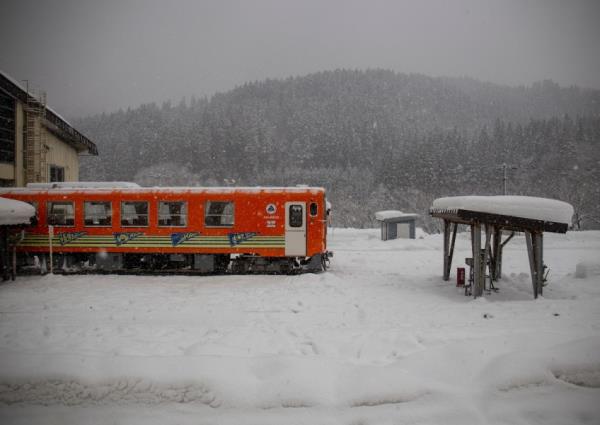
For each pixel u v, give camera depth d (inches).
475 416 215.8
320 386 231.0
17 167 978.1
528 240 446.6
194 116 4608.8
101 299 463.2
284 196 625.3
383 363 264.7
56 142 1149.1
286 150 3695.9
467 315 372.8
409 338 305.1
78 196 636.7
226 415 224.1
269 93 5629.9
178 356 258.2
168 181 3201.3
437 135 3203.7
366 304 432.1
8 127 966.4
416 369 247.3
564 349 251.4
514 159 3085.6
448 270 568.7
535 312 373.4
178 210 630.5
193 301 452.8
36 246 638.5
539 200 431.5
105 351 288.4
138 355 269.6
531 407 220.7
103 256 634.8
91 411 231.0
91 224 637.9
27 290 510.3
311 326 353.7
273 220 625.3
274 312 405.7
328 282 543.2
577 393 229.6
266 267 634.2
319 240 625.3
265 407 226.1
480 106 6077.8
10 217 539.8
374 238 1195.3
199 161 3287.4
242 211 626.5
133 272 642.8
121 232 633.0
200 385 234.4
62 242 638.5
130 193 633.6
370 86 5944.9
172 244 629.3
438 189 2711.6
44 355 261.1
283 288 520.1
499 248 545.3
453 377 239.8
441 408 220.4
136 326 358.6
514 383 231.8
